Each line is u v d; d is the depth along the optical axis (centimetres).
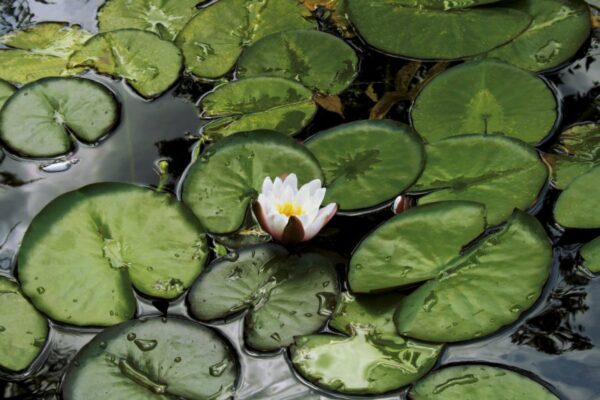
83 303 283
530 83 306
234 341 280
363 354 279
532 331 280
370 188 295
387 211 293
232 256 287
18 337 280
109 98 308
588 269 286
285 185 290
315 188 291
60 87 308
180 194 296
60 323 281
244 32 319
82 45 318
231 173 296
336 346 279
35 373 278
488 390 275
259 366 278
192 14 323
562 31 315
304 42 316
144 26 321
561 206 292
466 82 306
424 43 314
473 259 285
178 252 288
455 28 315
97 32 321
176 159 301
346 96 309
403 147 298
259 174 296
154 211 290
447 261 285
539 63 312
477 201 292
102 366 276
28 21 323
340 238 290
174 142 304
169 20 322
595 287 284
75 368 276
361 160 298
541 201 293
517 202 292
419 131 302
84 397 274
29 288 283
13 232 292
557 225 291
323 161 298
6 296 283
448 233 288
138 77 312
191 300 283
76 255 286
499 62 308
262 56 315
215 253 288
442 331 280
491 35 314
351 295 284
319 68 313
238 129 304
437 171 296
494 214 291
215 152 297
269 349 279
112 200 290
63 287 284
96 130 305
